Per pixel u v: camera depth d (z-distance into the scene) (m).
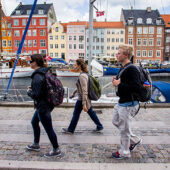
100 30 61.44
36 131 3.61
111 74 22.08
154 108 6.80
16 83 29.41
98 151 3.65
